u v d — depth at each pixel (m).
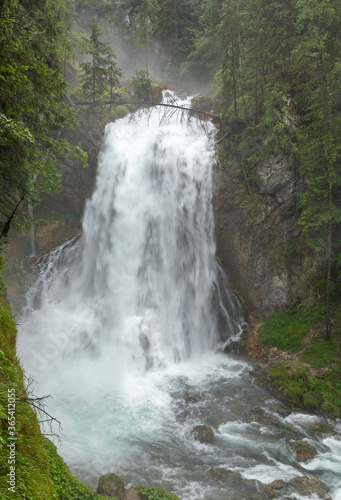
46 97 11.35
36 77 10.64
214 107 28.69
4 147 11.21
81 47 26.41
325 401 14.92
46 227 26.48
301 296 20.00
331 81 17.56
